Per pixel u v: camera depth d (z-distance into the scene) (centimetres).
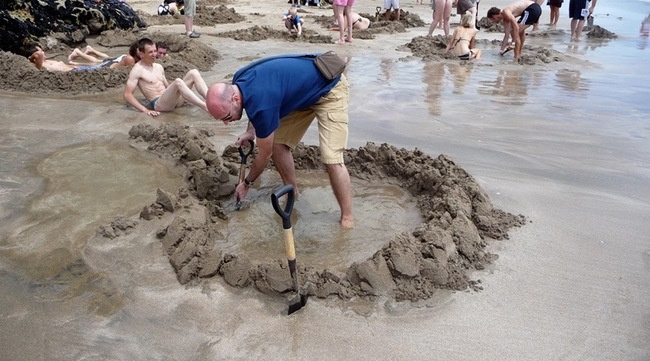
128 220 407
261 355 286
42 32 1122
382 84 888
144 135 595
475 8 1481
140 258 368
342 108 411
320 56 400
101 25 1237
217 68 975
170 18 1595
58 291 334
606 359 286
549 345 296
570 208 457
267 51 1152
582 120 707
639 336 303
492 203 461
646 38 1471
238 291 338
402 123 682
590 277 357
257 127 374
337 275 345
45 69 866
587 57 1175
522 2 1157
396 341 297
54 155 551
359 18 1499
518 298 335
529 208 455
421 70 1009
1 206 437
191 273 347
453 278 347
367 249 394
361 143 608
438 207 425
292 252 317
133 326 306
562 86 897
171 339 297
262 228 421
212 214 439
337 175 413
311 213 449
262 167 418
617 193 491
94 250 377
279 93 369
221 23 1578
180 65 923
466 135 641
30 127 628
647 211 454
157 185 489
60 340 294
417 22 1673
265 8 2009
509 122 693
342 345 294
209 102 356
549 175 530
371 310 322
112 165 531
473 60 1120
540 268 367
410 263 340
